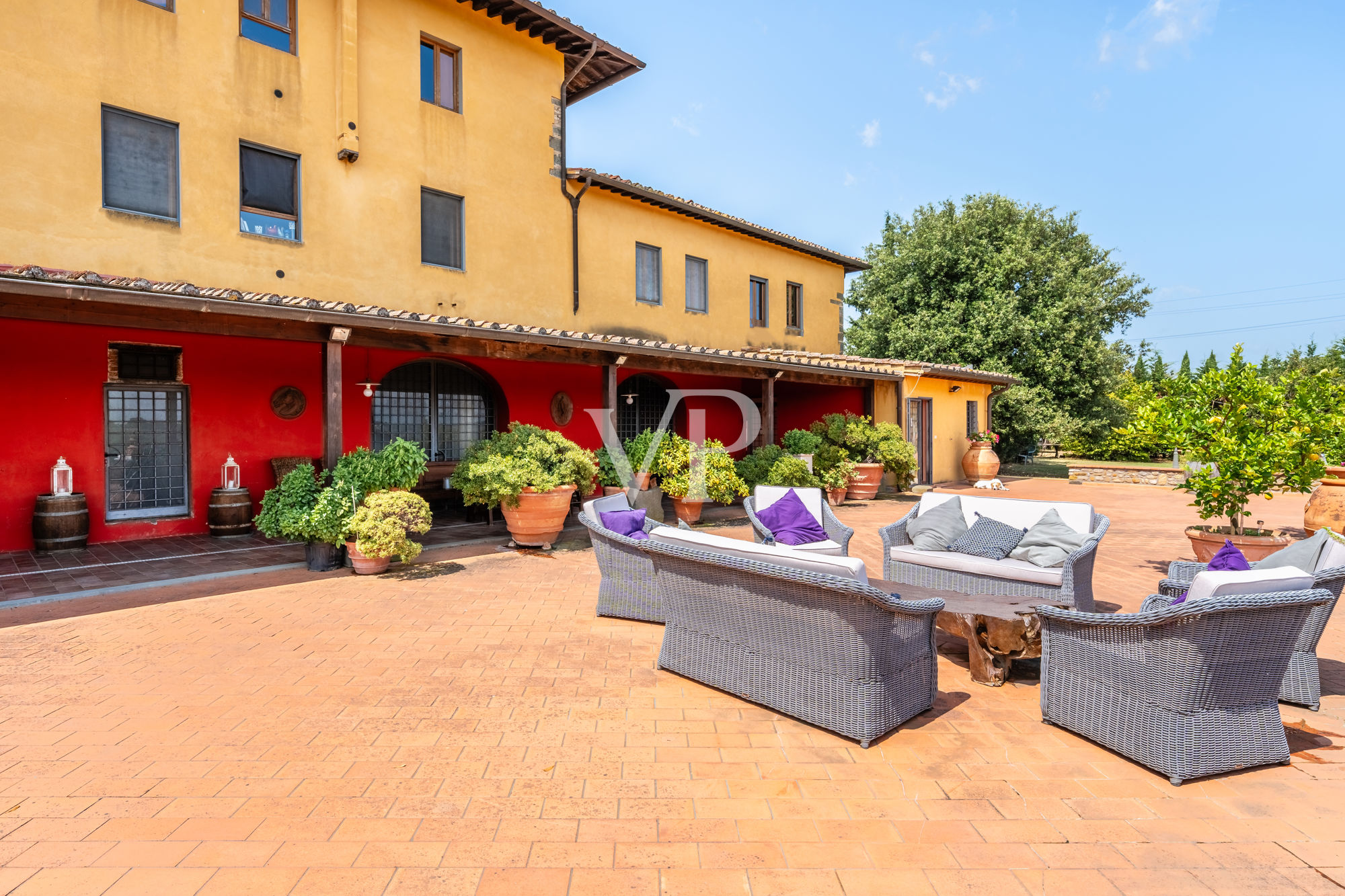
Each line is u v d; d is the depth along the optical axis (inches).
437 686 163.3
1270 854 100.9
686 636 168.2
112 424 348.2
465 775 122.0
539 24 478.0
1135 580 276.2
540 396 513.0
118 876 93.3
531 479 322.7
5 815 107.8
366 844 101.1
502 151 478.9
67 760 125.9
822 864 97.6
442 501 472.1
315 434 414.0
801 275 729.6
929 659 152.6
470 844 101.3
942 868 97.0
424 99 445.1
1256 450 265.0
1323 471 265.7
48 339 324.5
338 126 399.5
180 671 172.1
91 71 319.3
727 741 136.9
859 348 974.4
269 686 162.4
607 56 516.7
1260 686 125.6
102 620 216.1
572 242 521.7
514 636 202.7
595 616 224.2
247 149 369.7
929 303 890.1
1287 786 121.1
